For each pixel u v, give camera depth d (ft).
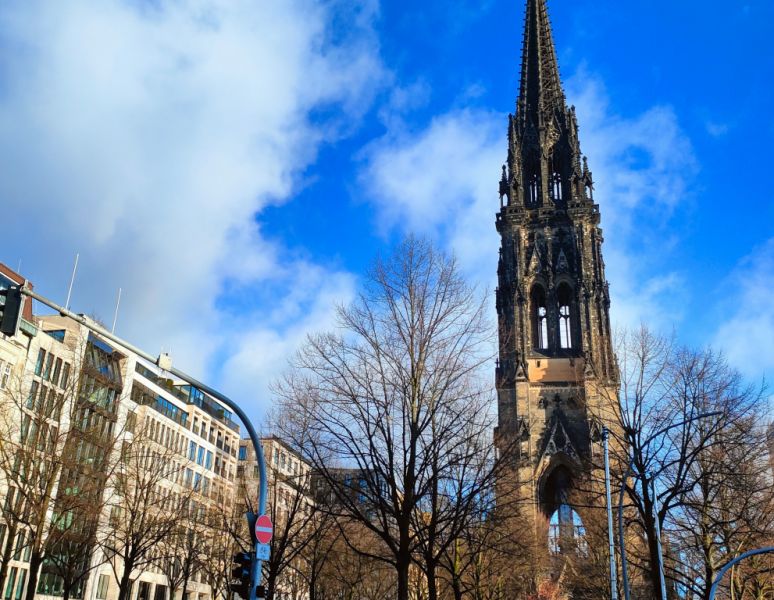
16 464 169.89
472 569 175.42
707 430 142.20
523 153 424.87
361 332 123.24
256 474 426.51
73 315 82.12
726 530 138.41
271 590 142.41
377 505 117.08
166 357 93.71
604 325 371.76
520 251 392.88
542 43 453.99
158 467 221.05
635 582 234.17
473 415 122.72
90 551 221.46
